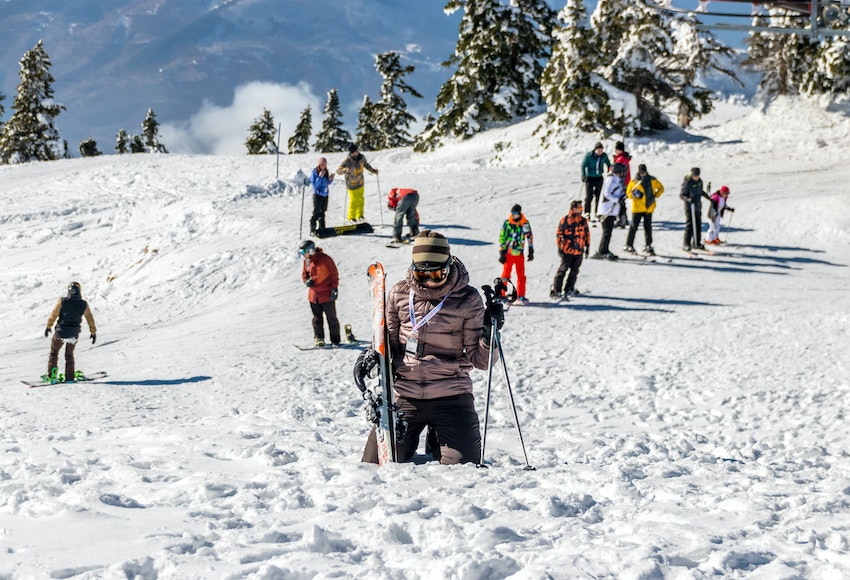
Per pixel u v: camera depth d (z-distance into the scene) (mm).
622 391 10617
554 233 20938
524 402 10125
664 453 7137
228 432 7305
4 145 59938
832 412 9055
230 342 14328
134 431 7543
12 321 19078
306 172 38250
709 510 3984
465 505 3734
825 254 19312
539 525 3545
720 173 27484
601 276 17688
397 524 3426
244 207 25203
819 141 31047
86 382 12047
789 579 2682
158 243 23031
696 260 18969
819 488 4832
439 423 5180
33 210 32469
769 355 11633
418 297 5066
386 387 5004
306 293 17516
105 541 3256
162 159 43375
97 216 29672
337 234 21125
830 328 12617
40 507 3896
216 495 4363
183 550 3152
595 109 34906
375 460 5336
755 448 7887
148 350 14219
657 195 19250
